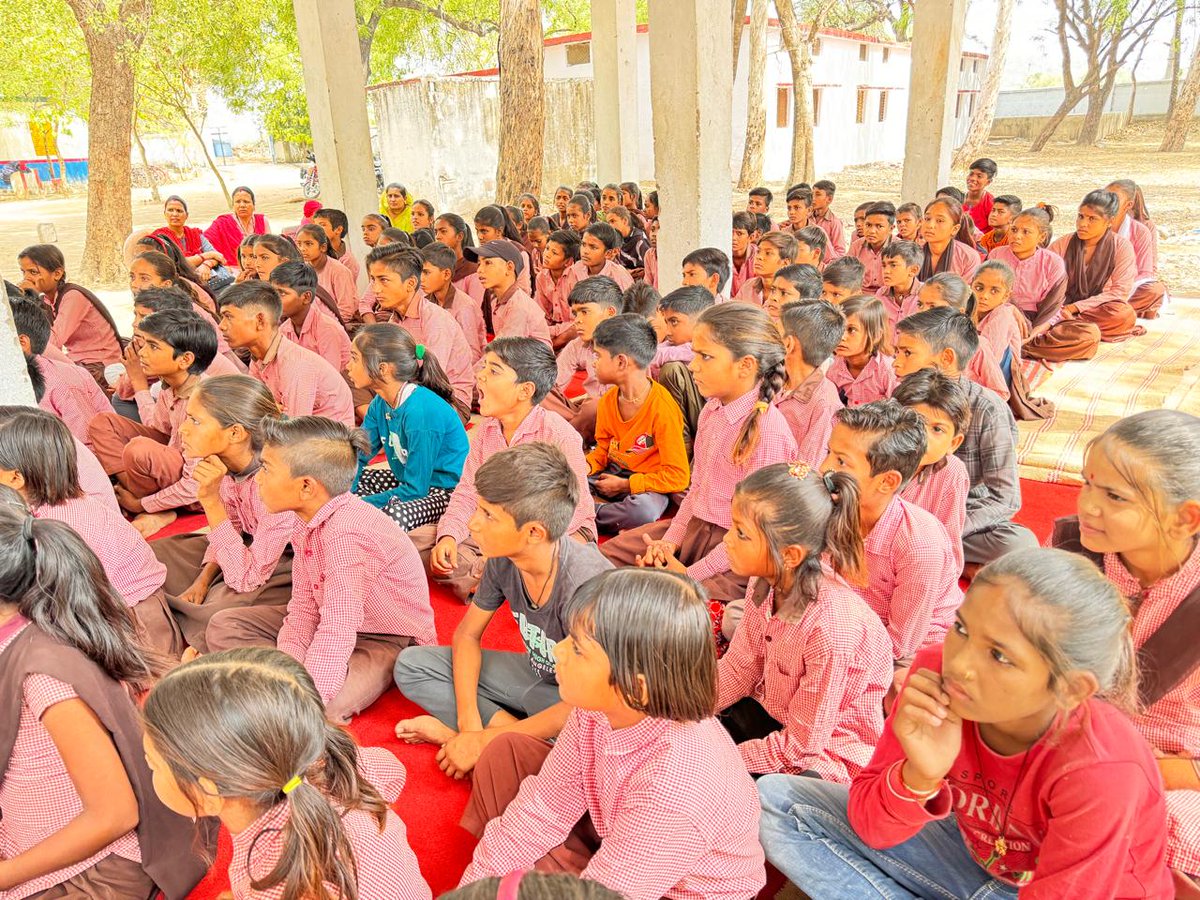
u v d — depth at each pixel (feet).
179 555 11.45
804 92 52.01
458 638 8.86
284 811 4.61
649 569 5.45
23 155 93.61
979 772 5.07
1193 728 6.20
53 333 19.33
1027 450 15.92
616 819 5.47
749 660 7.66
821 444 11.44
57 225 64.90
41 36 44.45
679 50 18.61
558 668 5.47
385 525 9.17
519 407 11.12
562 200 33.45
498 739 7.05
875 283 23.93
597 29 39.65
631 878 5.13
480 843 6.47
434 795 8.28
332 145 29.12
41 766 5.79
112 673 5.97
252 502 10.87
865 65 78.74
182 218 29.14
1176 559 5.95
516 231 26.55
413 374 12.59
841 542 6.72
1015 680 4.30
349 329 23.59
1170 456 5.64
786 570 6.74
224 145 139.95
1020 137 108.17
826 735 6.79
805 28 67.41
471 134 59.98
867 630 6.83
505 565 8.33
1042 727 4.68
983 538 11.33
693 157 19.34
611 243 22.63
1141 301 23.62
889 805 5.12
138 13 39.06
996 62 70.69
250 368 15.57
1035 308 21.22
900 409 8.10
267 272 21.25
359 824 5.12
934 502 9.83
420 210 27.81
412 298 18.13
